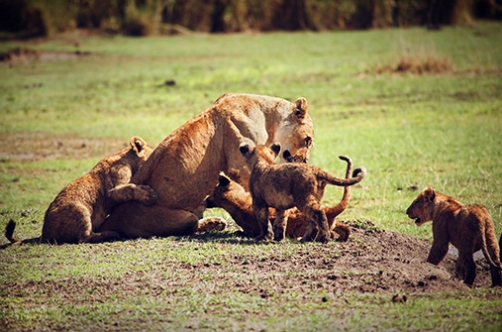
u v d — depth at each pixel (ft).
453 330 53.16
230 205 78.02
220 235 79.97
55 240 78.43
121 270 67.92
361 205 99.71
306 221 72.43
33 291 64.54
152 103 193.57
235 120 80.12
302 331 54.24
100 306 60.29
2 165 132.77
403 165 120.98
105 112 185.16
